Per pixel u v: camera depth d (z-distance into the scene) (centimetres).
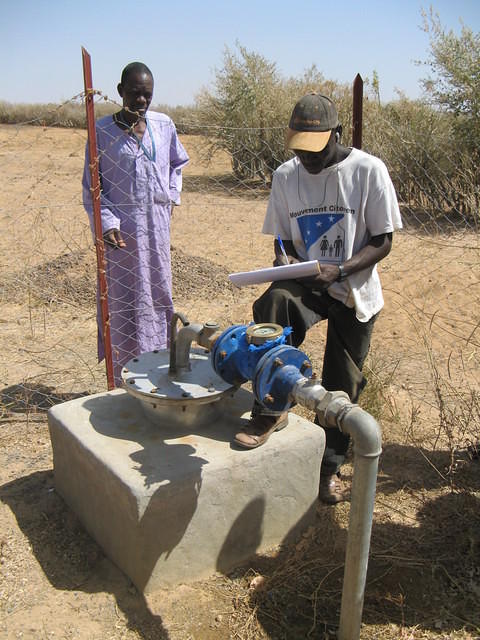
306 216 280
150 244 361
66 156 1579
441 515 294
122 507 237
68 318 549
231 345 233
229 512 253
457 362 461
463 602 242
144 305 367
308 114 253
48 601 236
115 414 287
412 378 433
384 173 267
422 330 512
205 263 687
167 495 233
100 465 248
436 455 341
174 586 246
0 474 317
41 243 773
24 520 282
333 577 255
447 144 864
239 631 228
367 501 191
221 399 274
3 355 466
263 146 1208
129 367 279
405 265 652
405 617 236
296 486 272
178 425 270
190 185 1224
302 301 271
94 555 261
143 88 342
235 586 250
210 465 244
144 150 349
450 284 598
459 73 884
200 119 1398
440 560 264
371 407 372
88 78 325
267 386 214
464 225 758
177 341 262
